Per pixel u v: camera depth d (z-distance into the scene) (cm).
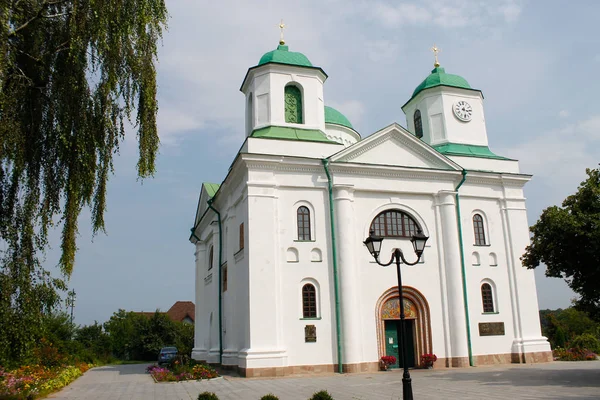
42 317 1373
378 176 2764
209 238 3644
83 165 1447
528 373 2248
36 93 1481
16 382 1925
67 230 1422
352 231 2642
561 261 1998
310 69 2991
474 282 2803
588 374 2159
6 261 1354
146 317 6309
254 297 2409
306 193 2631
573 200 2012
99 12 1466
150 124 1591
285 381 2156
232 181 2875
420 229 2791
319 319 2491
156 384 2398
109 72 1493
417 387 1850
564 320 5797
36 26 1482
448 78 3300
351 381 2103
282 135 2811
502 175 2969
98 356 5459
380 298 2628
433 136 3209
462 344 2661
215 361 3038
